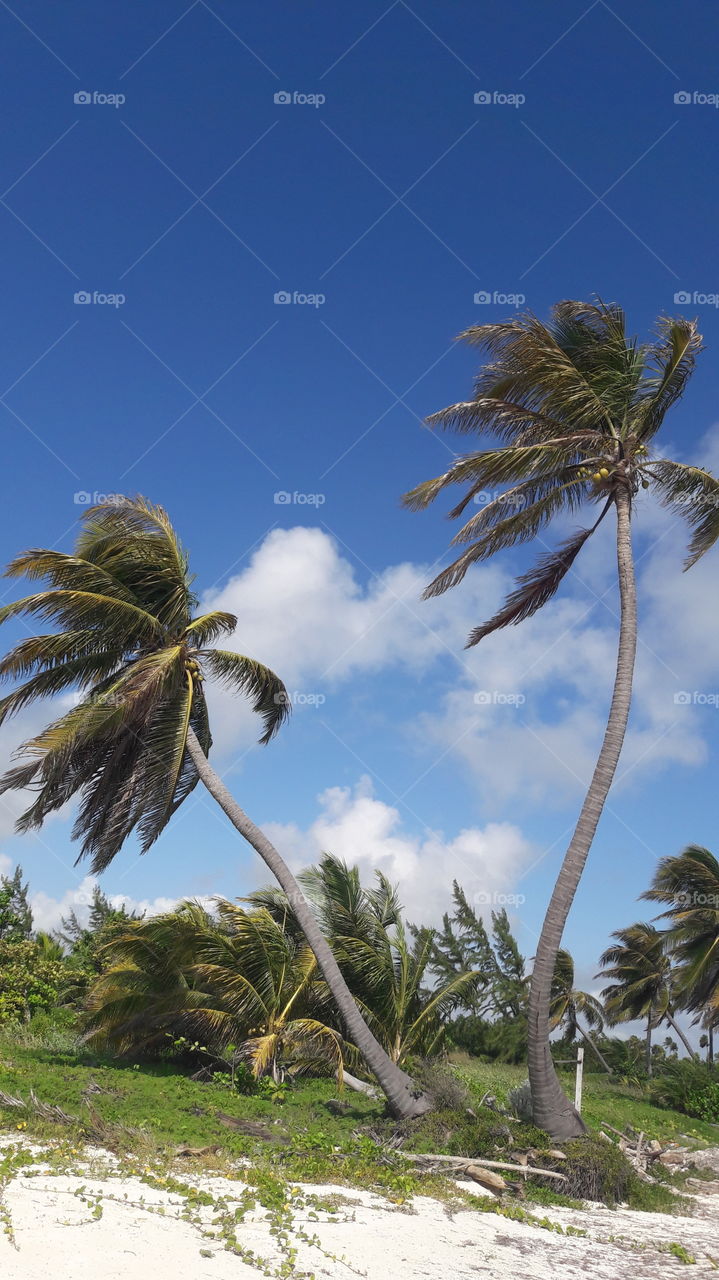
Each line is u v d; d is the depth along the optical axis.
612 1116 23.48
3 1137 11.24
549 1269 9.49
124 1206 8.64
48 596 17.86
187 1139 13.07
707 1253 11.13
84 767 19.95
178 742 18.45
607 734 16.22
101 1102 14.62
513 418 17.39
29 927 43.69
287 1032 19.89
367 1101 18.86
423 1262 8.89
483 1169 13.23
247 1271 7.52
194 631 19.89
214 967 19.55
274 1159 12.63
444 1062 23.27
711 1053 45.97
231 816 18.41
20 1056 19.11
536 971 15.39
